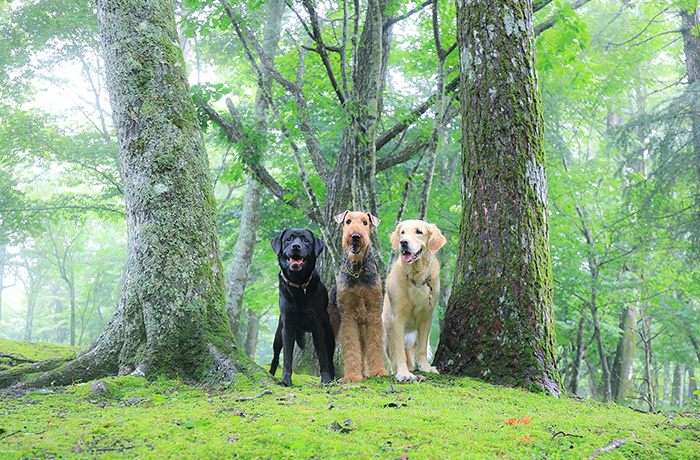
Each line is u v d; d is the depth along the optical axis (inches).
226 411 133.5
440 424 117.2
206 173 216.7
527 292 184.9
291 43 625.6
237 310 529.0
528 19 207.0
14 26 706.8
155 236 198.7
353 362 197.0
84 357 195.0
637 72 738.2
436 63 495.2
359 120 301.3
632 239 604.4
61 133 733.3
